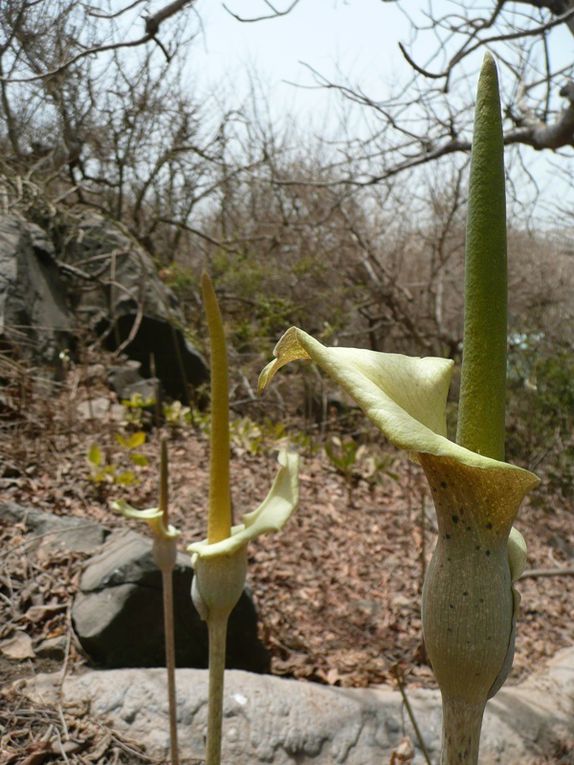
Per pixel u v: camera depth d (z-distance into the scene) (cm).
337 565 497
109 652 332
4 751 262
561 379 810
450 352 1005
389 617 446
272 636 407
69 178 966
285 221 1030
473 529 92
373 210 1129
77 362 728
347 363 90
